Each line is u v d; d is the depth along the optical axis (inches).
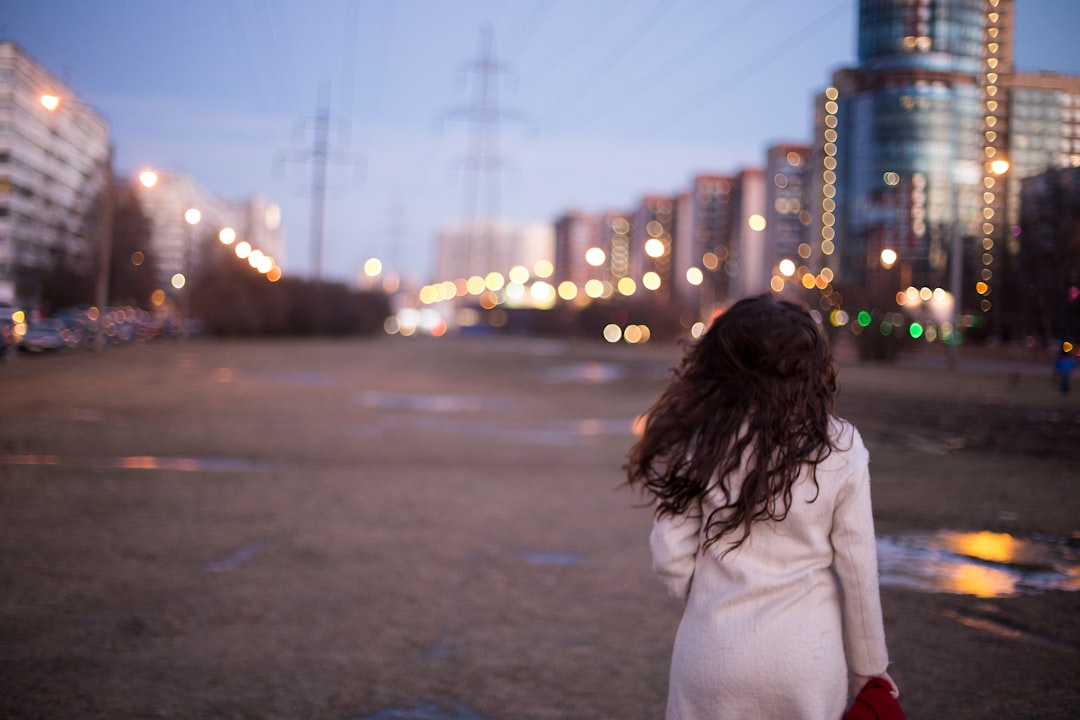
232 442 531.2
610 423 721.6
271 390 941.8
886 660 84.0
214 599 223.9
